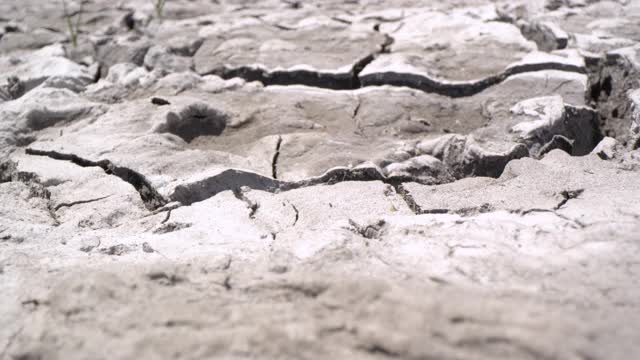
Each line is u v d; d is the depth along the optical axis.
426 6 2.29
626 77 1.94
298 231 1.69
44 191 1.77
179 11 2.31
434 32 2.13
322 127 1.88
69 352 1.36
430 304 1.38
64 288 1.56
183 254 1.66
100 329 1.42
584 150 1.88
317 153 1.82
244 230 1.70
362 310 1.40
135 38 2.16
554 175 1.74
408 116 1.90
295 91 1.97
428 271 1.61
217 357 1.31
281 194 1.75
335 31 2.16
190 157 1.80
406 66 1.99
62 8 2.36
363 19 2.22
